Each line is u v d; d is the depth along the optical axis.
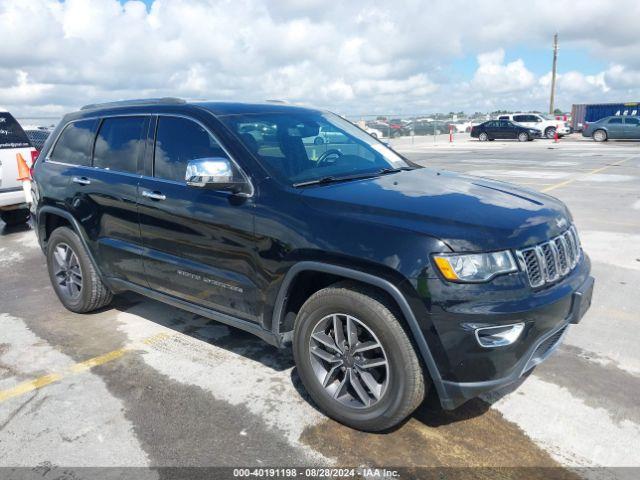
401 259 2.69
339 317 3.03
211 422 3.20
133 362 3.96
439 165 17.48
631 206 9.37
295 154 3.65
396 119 33.44
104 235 4.38
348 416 3.06
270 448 2.95
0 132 7.83
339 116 4.71
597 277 5.59
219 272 3.53
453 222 2.77
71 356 4.08
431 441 2.98
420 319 2.67
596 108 38.88
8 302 5.33
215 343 4.26
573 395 3.40
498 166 16.89
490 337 2.66
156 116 4.07
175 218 3.72
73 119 4.88
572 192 11.02
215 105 3.95
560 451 2.88
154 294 4.18
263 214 3.22
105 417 3.27
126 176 4.15
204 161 3.21
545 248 2.90
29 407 3.40
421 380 2.81
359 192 3.19
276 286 3.21
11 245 7.76
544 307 2.74
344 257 2.86
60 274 5.02
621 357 3.88
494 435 3.02
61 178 4.71
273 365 3.88
